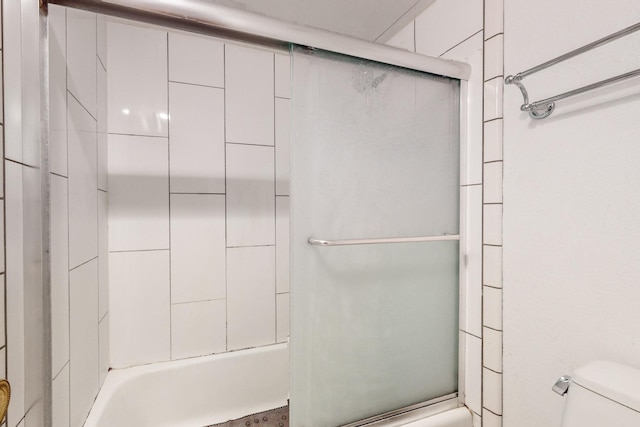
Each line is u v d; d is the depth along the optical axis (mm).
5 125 608
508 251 987
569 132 827
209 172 1631
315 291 916
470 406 1108
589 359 788
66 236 927
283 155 1779
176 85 1563
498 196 1005
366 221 990
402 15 1349
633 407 610
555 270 860
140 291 1516
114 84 1457
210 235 1637
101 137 1343
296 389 893
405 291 1063
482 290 1061
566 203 834
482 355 1060
